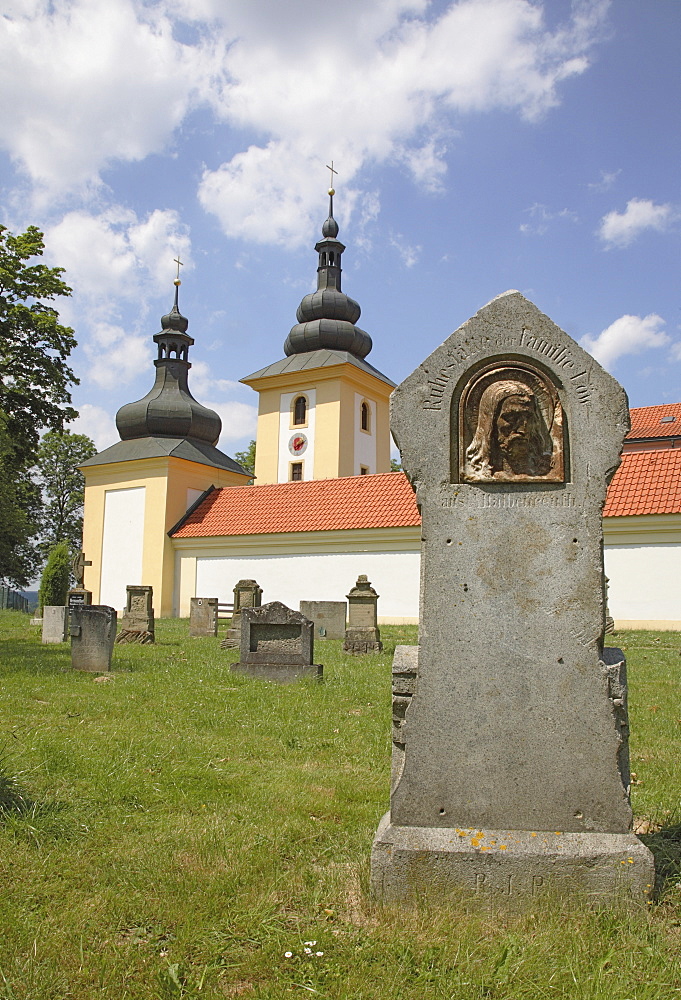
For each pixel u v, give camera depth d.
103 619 12.60
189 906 3.92
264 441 46.31
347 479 32.03
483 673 4.25
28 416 29.95
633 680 11.87
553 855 3.97
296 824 5.10
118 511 39.62
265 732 7.95
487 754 4.20
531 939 3.60
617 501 23.88
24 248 29.86
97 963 3.43
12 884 4.14
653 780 6.25
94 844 4.73
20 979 3.29
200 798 5.66
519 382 4.43
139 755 6.72
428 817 4.20
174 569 36.06
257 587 21.38
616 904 3.88
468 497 4.38
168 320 45.00
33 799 5.34
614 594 23.56
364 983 3.29
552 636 4.23
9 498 30.02
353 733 7.90
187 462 38.81
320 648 18.11
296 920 3.85
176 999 3.21
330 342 46.91
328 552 30.05
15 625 27.94
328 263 48.94
